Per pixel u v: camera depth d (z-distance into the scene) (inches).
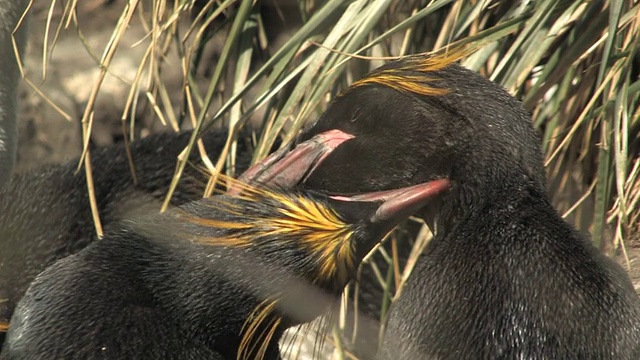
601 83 636.1
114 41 673.0
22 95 941.2
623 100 629.9
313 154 603.8
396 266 713.6
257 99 668.1
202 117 663.1
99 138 950.4
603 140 641.6
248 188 546.3
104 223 740.7
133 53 962.7
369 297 748.0
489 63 700.7
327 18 666.2
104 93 949.8
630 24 659.4
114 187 749.9
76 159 780.6
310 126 618.5
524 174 571.5
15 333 513.7
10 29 733.3
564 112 686.5
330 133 606.2
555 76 666.8
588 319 527.8
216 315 526.0
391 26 721.0
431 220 590.2
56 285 519.2
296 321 540.4
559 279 535.5
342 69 688.4
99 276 521.3
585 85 677.9
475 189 572.7
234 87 714.2
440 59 598.5
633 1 661.3
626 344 528.4
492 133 574.2
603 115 642.8
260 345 540.4
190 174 745.0
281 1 768.9
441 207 581.0
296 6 770.8
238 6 770.8
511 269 540.4
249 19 732.0
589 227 690.8
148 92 697.6
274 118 703.7
